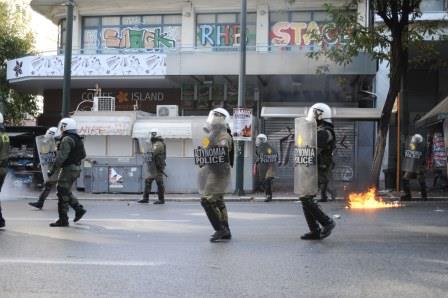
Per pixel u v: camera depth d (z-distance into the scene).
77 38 25.42
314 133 8.35
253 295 5.38
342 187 19.77
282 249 7.65
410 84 22.11
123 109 25.59
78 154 10.12
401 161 18.47
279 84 23.61
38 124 26.58
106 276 6.12
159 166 15.42
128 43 25.30
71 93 26.12
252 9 24.33
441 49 20.08
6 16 27.38
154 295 5.38
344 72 20.73
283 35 24.09
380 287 5.66
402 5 16.61
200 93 24.36
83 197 17.61
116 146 19.53
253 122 18.94
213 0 24.30
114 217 11.47
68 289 5.61
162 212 12.57
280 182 21.73
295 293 5.45
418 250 7.56
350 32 17.00
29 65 23.94
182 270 6.39
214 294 5.41
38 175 19.69
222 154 8.28
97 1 24.89
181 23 24.92
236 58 21.20
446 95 21.94
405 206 14.00
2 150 9.66
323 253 7.36
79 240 8.43
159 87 25.36
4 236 8.80
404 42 16.66
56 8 25.91
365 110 19.75
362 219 10.95
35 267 6.55
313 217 8.41
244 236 8.82
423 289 5.59
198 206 14.41
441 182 19.25
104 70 23.27
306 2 23.78
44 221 10.73
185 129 18.94
